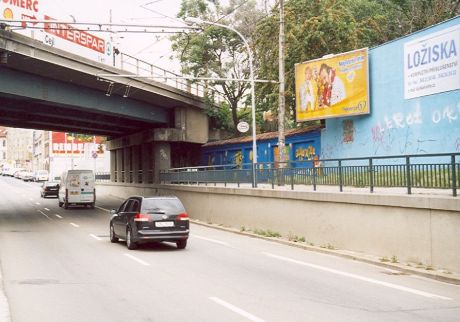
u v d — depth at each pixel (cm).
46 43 2681
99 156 9494
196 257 1611
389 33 3906
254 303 960
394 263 1375
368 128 2603
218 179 2845
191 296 1030
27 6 2608
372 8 3916
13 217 3338
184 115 4497
